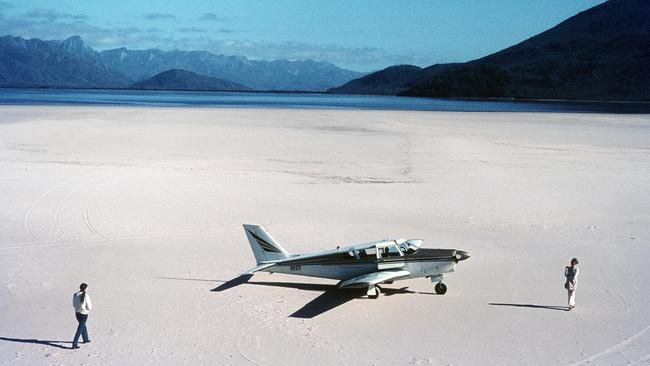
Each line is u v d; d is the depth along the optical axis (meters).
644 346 15.40
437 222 28.55
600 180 39.62
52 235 25.72
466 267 22.16
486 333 16.34
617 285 20.05
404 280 21.36
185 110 108.00
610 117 101.00
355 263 19.86
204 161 45.69
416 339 15.98
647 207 31.89
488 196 34.44
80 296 15.30
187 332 16.33
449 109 134.12
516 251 24.03
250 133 66.00
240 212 30.20
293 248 24.33
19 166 41.72
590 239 25.75
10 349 15.19
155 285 20.09
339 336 16.19
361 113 109.94
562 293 19.42
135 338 15.89
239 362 14.50
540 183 38.44
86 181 37.12
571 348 15.31
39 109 101.12
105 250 23.84
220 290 19.80
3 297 18.80
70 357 14.73
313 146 55.56
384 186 37.19
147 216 29.11
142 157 47.00
